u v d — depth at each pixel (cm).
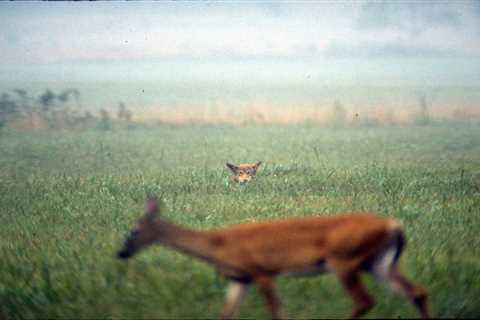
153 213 2542
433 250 3231
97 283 2922
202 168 6153
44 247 3572
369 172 5406
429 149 7731
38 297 2906
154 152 7769
